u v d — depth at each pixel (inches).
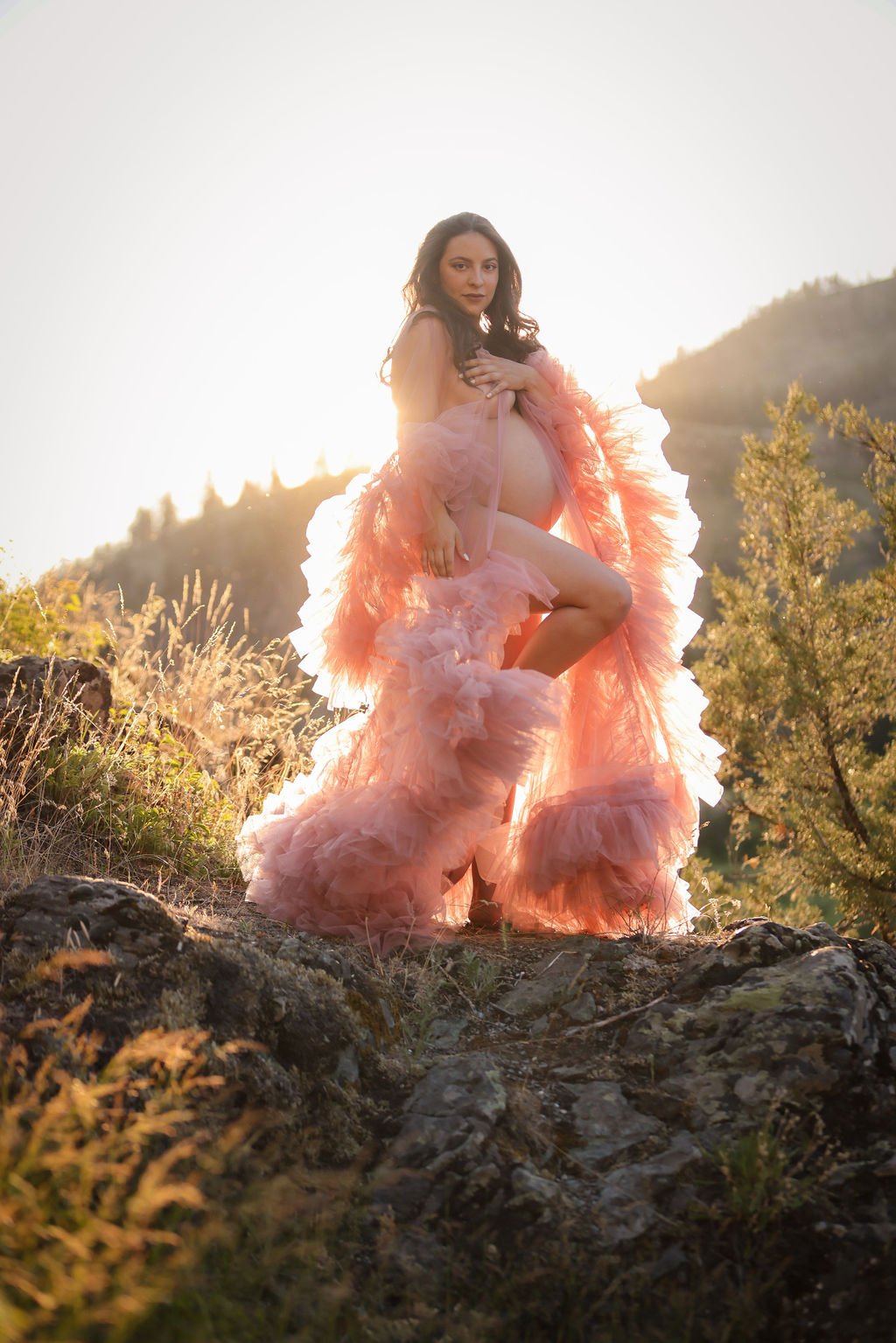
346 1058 103.0
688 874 212.5
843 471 1533.0
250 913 138.9
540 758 137.9
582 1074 106.3
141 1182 76.8
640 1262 86.1
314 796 141.4
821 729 346.0
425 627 132.2
